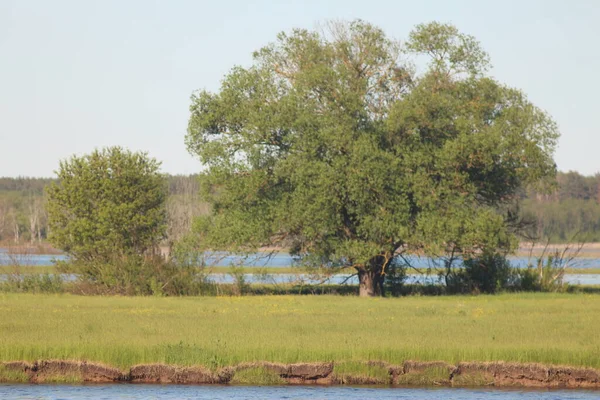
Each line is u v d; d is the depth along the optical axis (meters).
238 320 133.50
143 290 197.12
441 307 161.75
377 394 95.94
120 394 94.81
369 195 198.25
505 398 95.19
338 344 106.75
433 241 196.62
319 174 195.88
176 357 101.69
